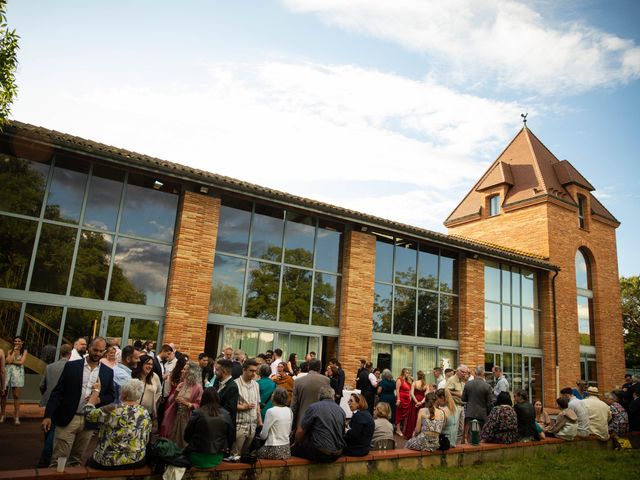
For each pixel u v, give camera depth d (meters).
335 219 15.30
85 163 11.46
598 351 24.64
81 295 10.94
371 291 15.62
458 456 8.36
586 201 26.06
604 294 25.69
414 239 17.20
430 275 17.92
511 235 24.95
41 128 10.52
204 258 12.42
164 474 5.36
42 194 10.82
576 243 24.69
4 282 10.12
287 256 14.36
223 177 12.99
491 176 27.09
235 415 6.18
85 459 7.00
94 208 11.45
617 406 11.70
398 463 7.55
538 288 22.62
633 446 11.75
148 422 5.46
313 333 14.46
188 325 11.87
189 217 12.32
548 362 21.58
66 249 10.93
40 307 10.42
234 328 12.98
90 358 6.05
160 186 12.49
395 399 11.01
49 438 5.96
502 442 9.19
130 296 11.61
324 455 6.56
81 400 5.89
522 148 27.72
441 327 17.84
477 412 9.71
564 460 9.27
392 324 16.34
